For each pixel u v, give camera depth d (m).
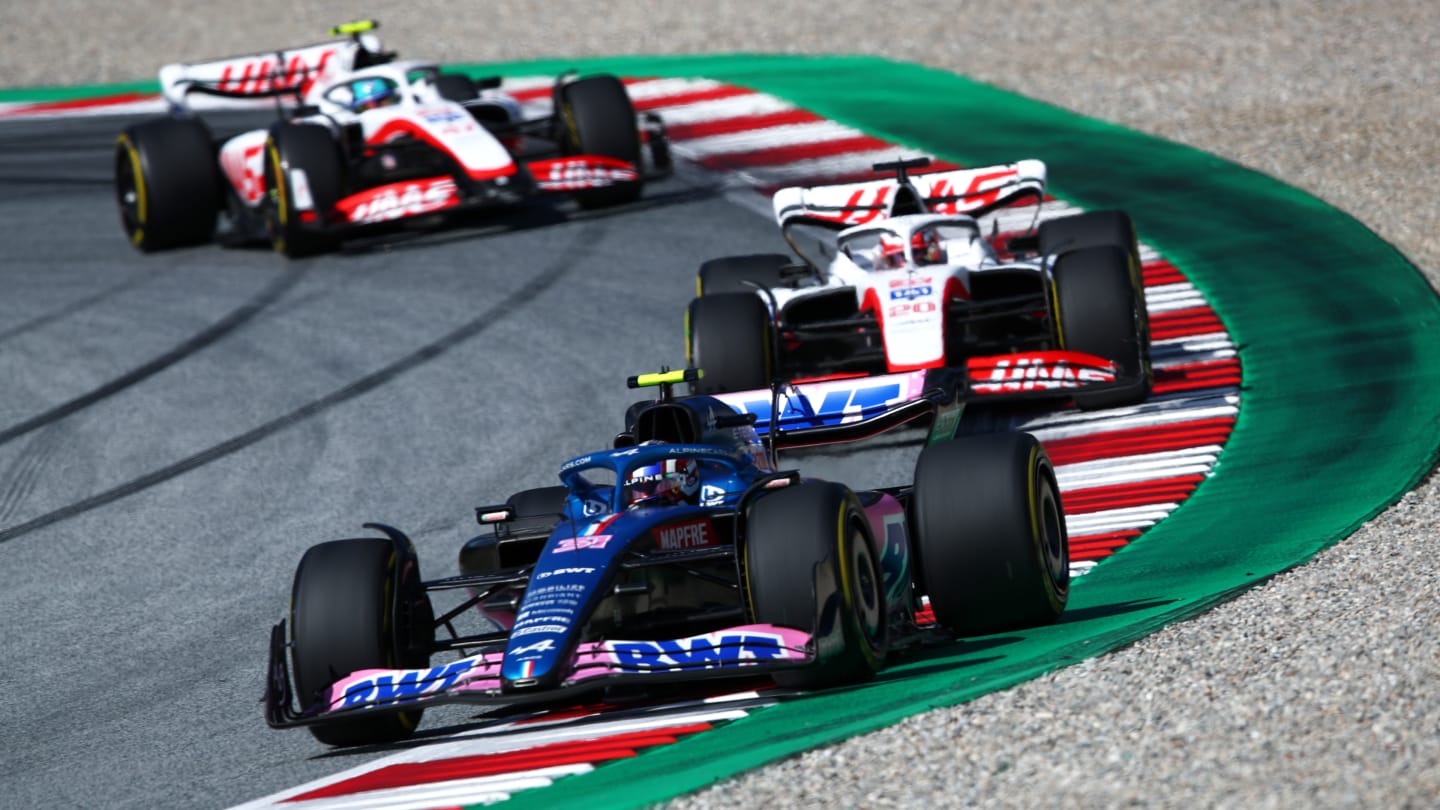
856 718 22.89
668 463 27.16
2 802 26.00
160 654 33.78
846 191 45.78
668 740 23.83
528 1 109.44
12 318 61.22
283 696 24.47
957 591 26.75
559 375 50.38
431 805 22.19
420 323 56.44
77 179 79.25
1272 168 64.38
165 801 24.86
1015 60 85.44
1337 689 20.91
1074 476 38.41
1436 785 17.55
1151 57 83.44
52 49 105.06
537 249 62.84
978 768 20.02
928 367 39.66
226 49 102.75
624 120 64.31
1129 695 21.89
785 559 23.38
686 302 55.56
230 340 56.88
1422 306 48.41
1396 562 27.66
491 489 42.75
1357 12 87.69
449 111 62.03
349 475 44.88
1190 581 29.94
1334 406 41.00
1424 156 63.09
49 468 47.78
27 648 35.09
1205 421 41.00
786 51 91.75
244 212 66.06
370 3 112.19
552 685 22.39
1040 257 44.31
